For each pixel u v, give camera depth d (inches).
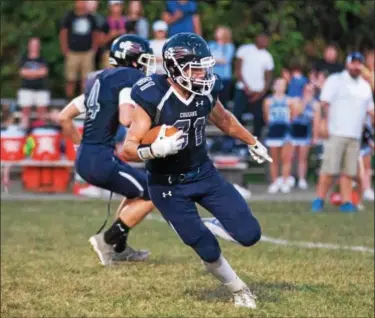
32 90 1307.8
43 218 934.4
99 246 655.8
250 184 1332.4
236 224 513.3
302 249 737.6
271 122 1219.9
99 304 540.1
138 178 646.5
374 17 1571.1
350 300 552.1
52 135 1193.4
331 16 1579.7
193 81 485.7
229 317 507.5
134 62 647.1
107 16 1435.8
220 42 1263.5
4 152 1187.9
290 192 1235.9
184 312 517.3
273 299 551.5
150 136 486.9
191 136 506.9
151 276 620.4
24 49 1482.5
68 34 1261.1
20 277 619.2
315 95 1295.5
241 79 1269.7
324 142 1012.5
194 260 682.8
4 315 518.3
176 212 516.7
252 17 1531.7
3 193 1197.1
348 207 1018.7
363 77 1053.2
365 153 1148.5
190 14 1239.5
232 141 1269.7
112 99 637.3
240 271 639.1
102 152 642.2
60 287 586.6
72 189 1242.0
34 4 1496.1
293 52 1518.2
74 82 1277.1
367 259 691.4
